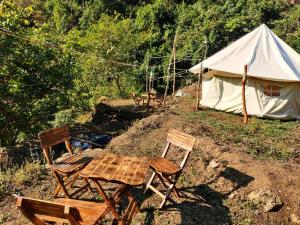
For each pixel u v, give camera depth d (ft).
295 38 101.86
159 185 21.04
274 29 110.01
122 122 57.77
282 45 46.65
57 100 46.34
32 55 42.93
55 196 18.80
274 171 21.45
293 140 30.83
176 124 32.68
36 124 46.03
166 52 99.50
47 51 44.98
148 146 27.07
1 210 18.70
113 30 91.35
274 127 35.83
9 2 43.91
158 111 52.37
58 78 46.55
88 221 13.53
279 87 41.24
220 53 46.19
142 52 98.68
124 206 18.83
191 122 34.58
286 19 114.83
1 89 40.63
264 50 44.09
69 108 52.08
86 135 45.29
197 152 24.76
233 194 19.85
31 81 44.16
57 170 16.98
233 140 28.99
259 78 41.22
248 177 20.93
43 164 25.73
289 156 26.11
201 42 95.86
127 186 16.06
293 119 41.96
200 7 116.57
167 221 17.54
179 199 19.65
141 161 16.56
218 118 40.01
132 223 17.39
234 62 43.21
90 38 89.10
